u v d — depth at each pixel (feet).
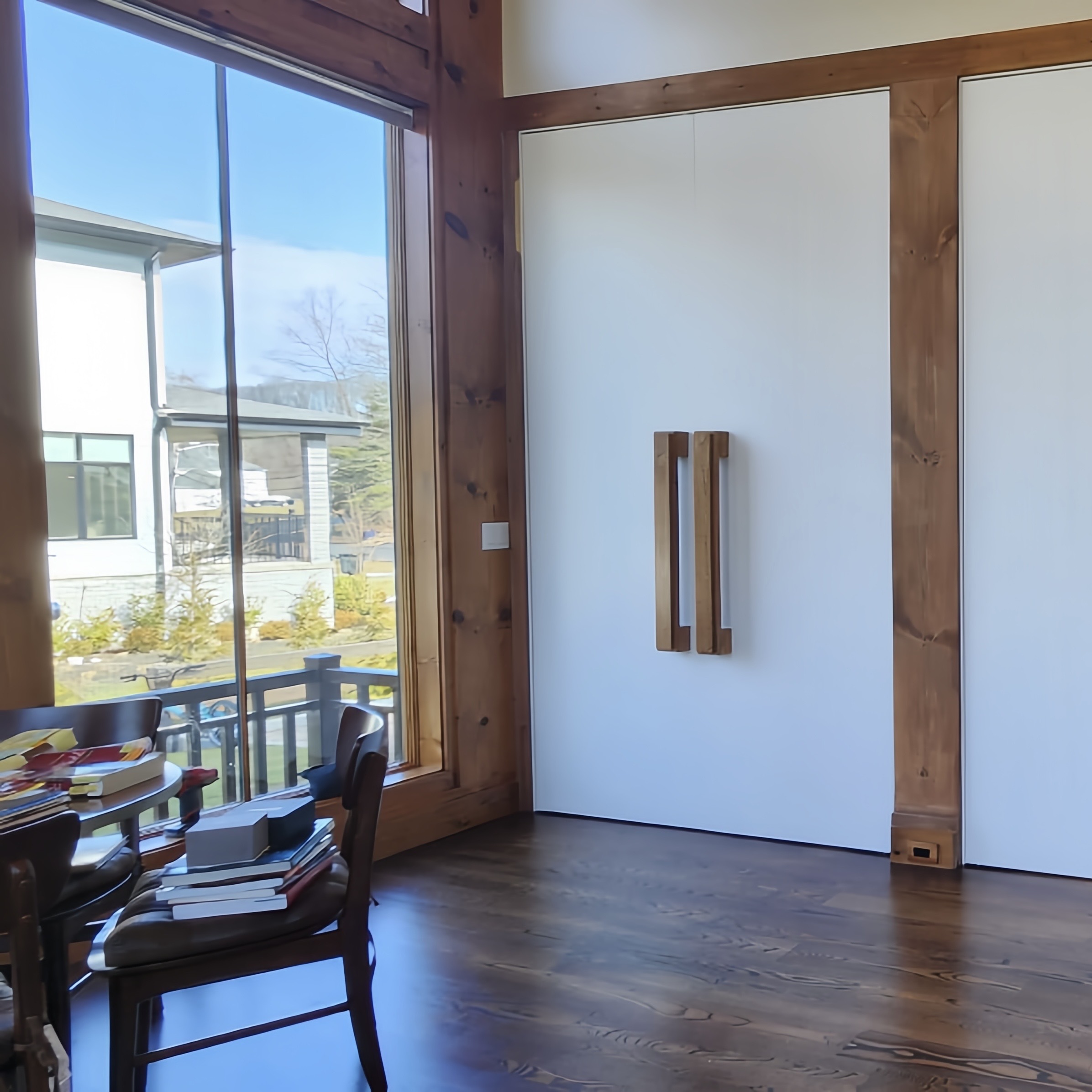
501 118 13.15
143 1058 6.18
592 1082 7.22
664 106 12.34
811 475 11.90
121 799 6.39
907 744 11.54
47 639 9.07
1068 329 10.79
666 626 12.34
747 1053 7.55
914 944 9.34
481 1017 8.16
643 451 12.69
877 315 11.53
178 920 6.26
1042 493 10.96
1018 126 10.87
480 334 13.05
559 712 13.34
